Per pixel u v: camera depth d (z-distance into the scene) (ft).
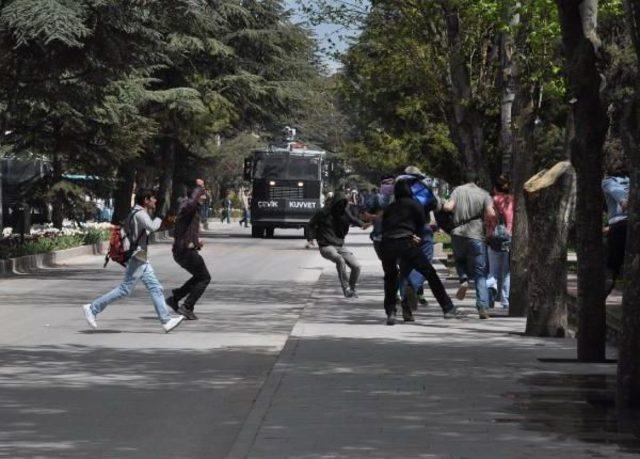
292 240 281.13
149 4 144.05
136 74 163.73
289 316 98.22
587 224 63.36
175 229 92.32
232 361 69.41
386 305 85.81
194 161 307.58
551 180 76.18
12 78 148.46
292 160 287.69
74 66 146.51
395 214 86.22
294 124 294.66
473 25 112.37
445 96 121.70
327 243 112.78
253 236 296.51
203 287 92.89
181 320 85.15
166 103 232.53
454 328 83.15
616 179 78.48
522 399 51.06
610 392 53.06
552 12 92.43
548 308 77.10
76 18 136.15
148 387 59.00
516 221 91.86
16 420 49.88
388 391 53.31
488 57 119.85
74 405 53.57
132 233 85.46
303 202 286.25
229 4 264.11
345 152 209.56
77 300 114.62
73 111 161.89
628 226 46.80
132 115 181.88
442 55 119.14
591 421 45.55
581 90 61.31
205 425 48.98
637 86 46.14
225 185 484.74
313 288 127.54
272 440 41.75
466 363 63.46
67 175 232.73
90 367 66.44
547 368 61.41
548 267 76.79
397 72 122.83
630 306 46.65
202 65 265.54
